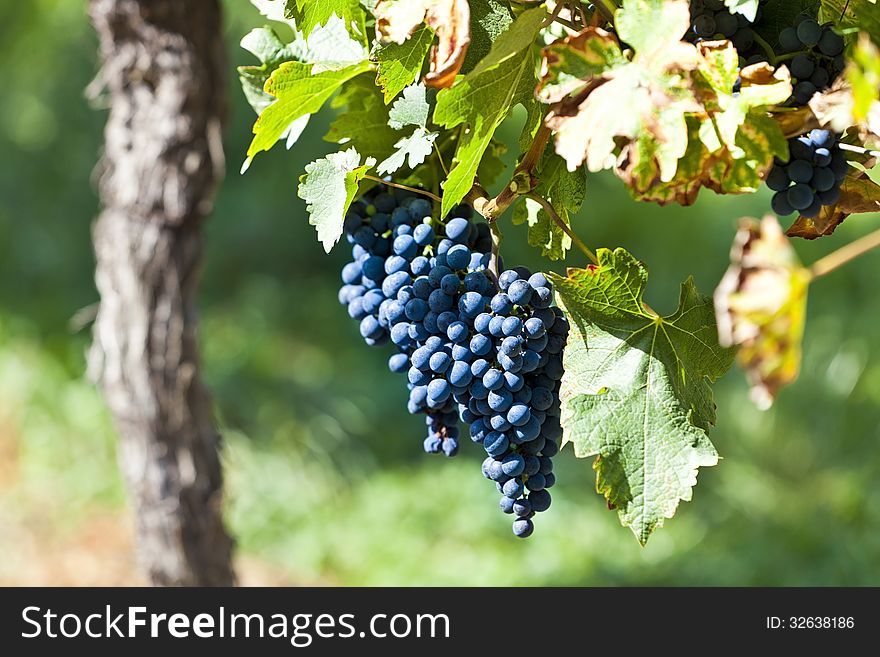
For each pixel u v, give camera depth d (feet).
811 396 26.43
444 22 5.16
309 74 6.02
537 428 5.50
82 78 34.14
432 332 5.73
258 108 6.71
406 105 5.84
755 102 4.94
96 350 12.06
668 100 4.71
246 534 24.58
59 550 23.59
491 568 22.85
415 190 6.07
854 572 22.29
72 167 33.96
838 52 5.25
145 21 10.68
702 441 5.57
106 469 26.48
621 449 5.49
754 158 4.95
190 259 11.47
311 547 24.25
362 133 6.33
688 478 5.50
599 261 5.50
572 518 24.59
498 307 5.38
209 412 12.17
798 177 5.29
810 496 24.72
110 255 11.49
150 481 11.87
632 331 5.62
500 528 24.57
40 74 34.73
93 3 10.82
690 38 5.48
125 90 11.01
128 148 11.09
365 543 24.43
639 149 4.68
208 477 12.14
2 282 32.60
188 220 11.27
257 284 32.91
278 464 26.53
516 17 5.74
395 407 29.30
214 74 11.09
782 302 3.97
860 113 4.02
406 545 24.13
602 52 4.82
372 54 5.97
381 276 6.32
